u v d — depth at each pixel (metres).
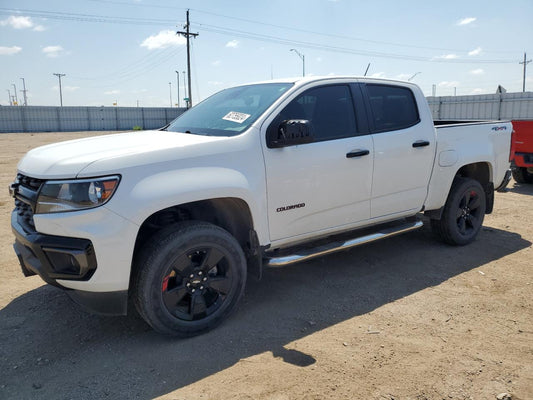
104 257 3.00
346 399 2.68
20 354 3.22
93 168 3.00
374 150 4.35
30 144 25.22
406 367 3.01
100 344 3.35
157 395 2.74
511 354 3.17
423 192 4.91
